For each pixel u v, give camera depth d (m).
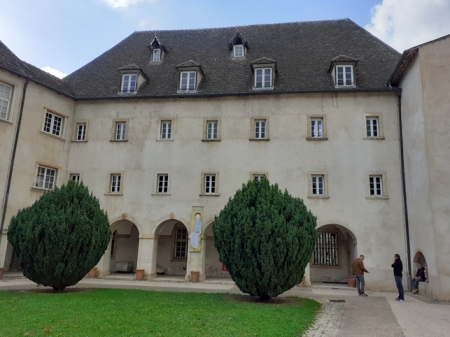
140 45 27.66
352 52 23.64
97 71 25.52
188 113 22.25
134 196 21.66
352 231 19.45
